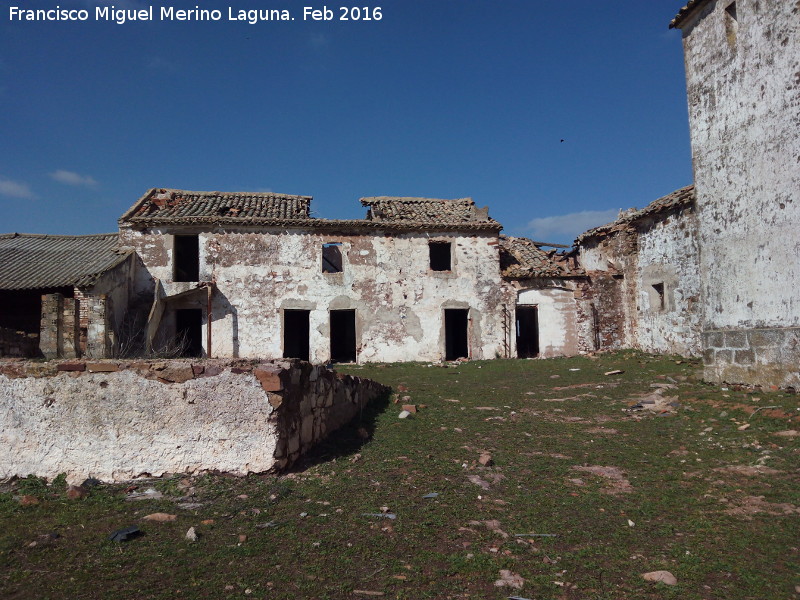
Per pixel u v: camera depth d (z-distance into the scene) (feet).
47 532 15.11
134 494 17.75
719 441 25.44
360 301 68.18
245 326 65.26
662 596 12.92
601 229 71.82
